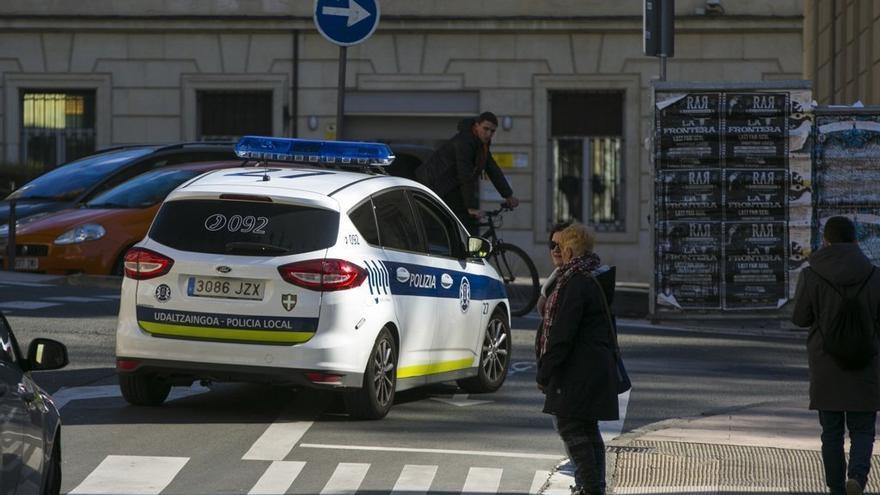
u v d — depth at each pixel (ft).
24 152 348.59
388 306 116.67
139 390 118.73
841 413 93.91
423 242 126.00
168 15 341.41
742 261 195.31
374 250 116.78
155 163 240.73
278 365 111.14
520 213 338.95
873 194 194.90
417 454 104.78
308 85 341.41
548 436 113.19
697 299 195.83
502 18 335.47
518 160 338.54
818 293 93.04
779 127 194.08
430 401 129.70
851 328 91.81
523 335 171.73
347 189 117.91
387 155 127.75
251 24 340.59
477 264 136.05
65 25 343.67
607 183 339.57
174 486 93.04
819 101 317.42
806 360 161.07
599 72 336.70
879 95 257.55
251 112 346.74
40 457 64.44
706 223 195.11
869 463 92.58
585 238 89.71
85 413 117.29
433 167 175.63
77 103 348.79
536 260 339.16
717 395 134.82
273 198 114.21
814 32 322.75
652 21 197.06
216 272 112.47
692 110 193.88
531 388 138.92
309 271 111.55
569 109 340.80
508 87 338.54
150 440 107.04
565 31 336.49
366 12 161.89
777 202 194.59
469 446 108.47
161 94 344.28
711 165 194.59
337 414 120.06
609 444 110.11
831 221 94.79
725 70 335.67
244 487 93.20
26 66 346.33
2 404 58.65
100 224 213.66
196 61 343.05
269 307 111.55
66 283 213.05
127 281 115.14
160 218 115.85
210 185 116.47
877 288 92.43
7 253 216.74
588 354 88.63
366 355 113.50
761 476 100.37
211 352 112.27
